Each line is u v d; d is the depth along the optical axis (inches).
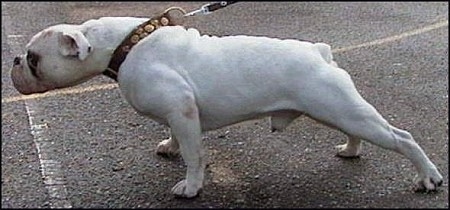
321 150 102.1
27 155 103.0
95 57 87.2
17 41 151.8
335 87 84.9
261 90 85.9
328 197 90.0
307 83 85.2
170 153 101.0
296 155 101.1
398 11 173.8
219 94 85.8
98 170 98.3
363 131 85.7
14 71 90.4
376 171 95.7
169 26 89.1
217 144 105.0
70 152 103.8
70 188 93.8
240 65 85.9
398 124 111.3
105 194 92.2
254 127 109.7
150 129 110.7
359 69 135.4
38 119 114.8
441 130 108.7
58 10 175.6
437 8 175.2
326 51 89.4
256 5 179.5
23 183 95.3
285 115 88.7
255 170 97.3
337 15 171.8
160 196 91.2
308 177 95.0
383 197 89.6
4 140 107.7
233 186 93.2
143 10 177.0
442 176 93.7
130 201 90.4
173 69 85.4
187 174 89.7
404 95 122.4
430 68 135.0
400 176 94.2
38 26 163.3
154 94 85.0
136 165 99.5
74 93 124.3
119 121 113.7
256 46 87.0
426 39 152.3
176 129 86.0
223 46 87.4
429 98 120.9
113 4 181.8
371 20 167.3
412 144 87.9
